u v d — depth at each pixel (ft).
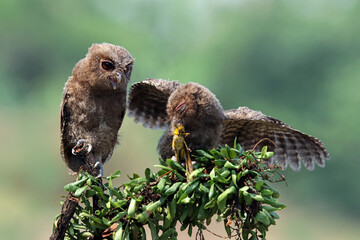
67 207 16.66
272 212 15.97
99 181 17.28
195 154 19.30
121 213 15.85
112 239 16.34
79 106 20.86
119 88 20.84
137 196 16.08
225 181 15.55
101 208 17.12
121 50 21.21
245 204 15.74
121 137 22.22
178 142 18.04
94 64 20.62
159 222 17.11
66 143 21.26
